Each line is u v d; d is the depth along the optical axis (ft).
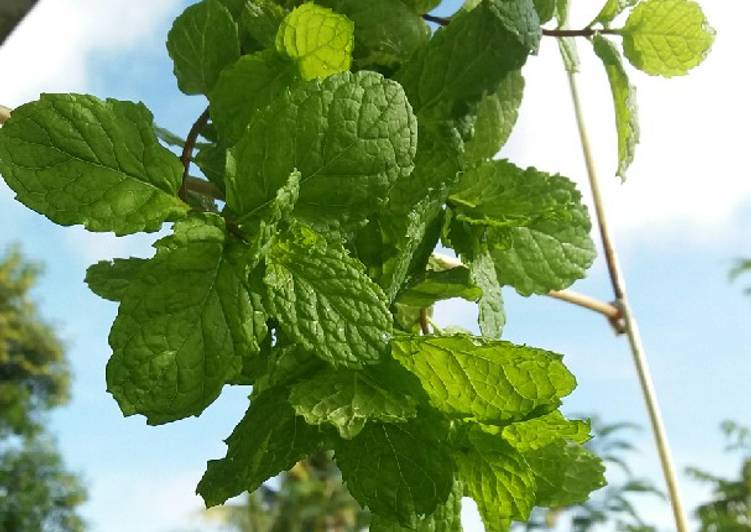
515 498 0.67
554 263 0.84
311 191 0.58
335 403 0.60
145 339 0.56
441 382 0.62
